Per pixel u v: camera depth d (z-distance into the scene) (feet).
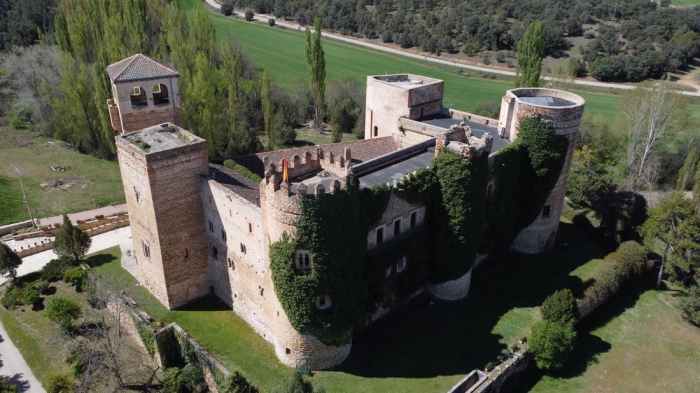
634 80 388.37
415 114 212.23
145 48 306.96
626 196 223.30
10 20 412.36
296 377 123.13
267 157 184.14
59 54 328.49
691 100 346.13
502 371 148.05
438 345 158.92
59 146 296.92
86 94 281.54
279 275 137.69
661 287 201.16
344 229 135.44
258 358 152.15
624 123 311.88
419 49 452.35
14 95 360.69
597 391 152.66
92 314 169.78
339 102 367.04
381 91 215.92
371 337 161.48
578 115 188.85
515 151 187.62
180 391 148.25
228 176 168.14
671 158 301.43
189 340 152.05
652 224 198.80
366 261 152.66
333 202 130.93
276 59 441.27
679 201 191.72
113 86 171.12
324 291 138.82
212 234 168.45
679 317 185.26
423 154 182.39
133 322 162.81
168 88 174.70
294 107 371.97
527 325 168.04
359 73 406.82
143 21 317.22
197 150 160.04
